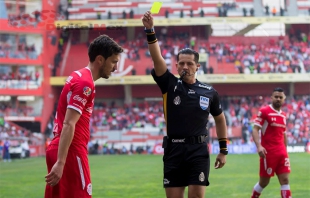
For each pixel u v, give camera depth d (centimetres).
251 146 5850
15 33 6400
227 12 7169
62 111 816
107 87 7075
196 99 982
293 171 2975
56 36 6725
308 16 6988
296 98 6888
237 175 2819
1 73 6362
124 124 6406
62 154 764
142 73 6869
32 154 5950
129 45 7019
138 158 4919
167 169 978
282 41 7194
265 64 6900
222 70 6888
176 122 976
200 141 977
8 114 6106
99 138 6284
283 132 1554
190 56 989
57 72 6662
